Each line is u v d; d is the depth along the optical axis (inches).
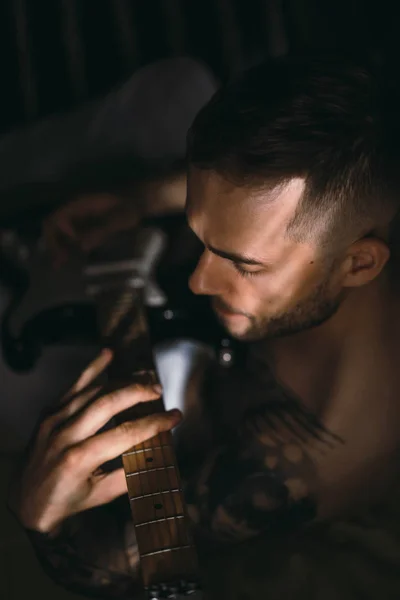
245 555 49.9
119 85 75.2
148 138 69.3
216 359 55.1
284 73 42.1
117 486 41.4
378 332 50.6
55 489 39.9
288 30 90.0
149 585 34.8
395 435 49.6
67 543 43.7
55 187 66.6
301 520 48.2
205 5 91.4
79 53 91.0
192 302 56.6
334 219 41.9
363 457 49.4
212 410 53.1
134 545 44.1
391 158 42.9
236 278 43.9
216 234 41.7
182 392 53.6
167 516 37.3
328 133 40.1
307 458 48.8
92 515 45.2
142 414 41.7
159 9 91.3
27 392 60.8
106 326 51.3
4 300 63.8
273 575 48.6
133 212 60.2
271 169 39.4
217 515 47.0
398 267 51.4
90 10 91.7
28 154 72.4
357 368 50.4
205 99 72.9
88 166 68.1
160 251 60.5
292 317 46.3
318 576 48.1
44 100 90.4
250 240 41.3
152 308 56.1
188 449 52.0
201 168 40.9
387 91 48.4
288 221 40.9
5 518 53.9
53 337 58.1
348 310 50.3
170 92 71.4
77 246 59.3
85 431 39.3
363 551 49.1
